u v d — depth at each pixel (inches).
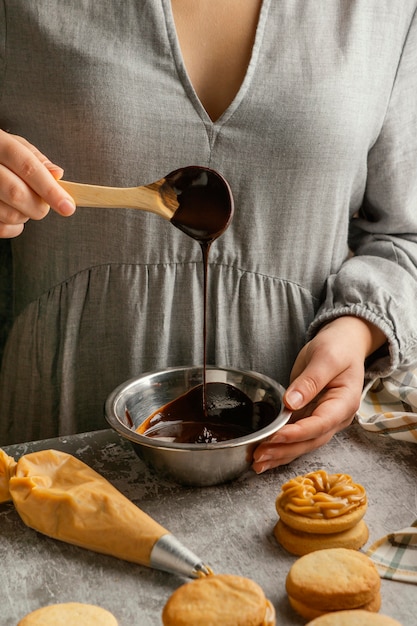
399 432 31.4
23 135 35.4
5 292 40.1
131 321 36.1
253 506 28.4
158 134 34.1
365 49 35.3
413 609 24.4
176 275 36.1
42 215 29.6
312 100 34.2
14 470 28.6
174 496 28.9
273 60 34.1
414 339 34.5
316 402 31.9
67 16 33.6
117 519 26.5
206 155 34.6
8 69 34.4
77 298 36.4
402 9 36.1
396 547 26.4
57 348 37.5
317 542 26.3
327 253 37.4
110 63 33.4
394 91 37.0
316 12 34.6
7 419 39.3
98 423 38.4
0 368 40.6
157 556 25.6
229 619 22.8
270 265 36.6
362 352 33.1
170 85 33.9
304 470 30.1
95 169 34.5
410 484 29.4
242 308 36.8
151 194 29.3
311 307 37.8
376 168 37.9
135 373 36.8
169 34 33.5
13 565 26.1
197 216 29.8
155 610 24.5
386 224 38.9
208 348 37.4
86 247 35.8
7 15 33.9
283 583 25.4
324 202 36.3
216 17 34.1
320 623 22.9
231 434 31.2
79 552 26.6
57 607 23.7
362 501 27.3
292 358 38.0
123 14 33.5
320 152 35.0
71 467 29.0
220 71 34.6
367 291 34.9
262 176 35.1
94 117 33.7
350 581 24.1
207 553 26.5
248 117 34.2
